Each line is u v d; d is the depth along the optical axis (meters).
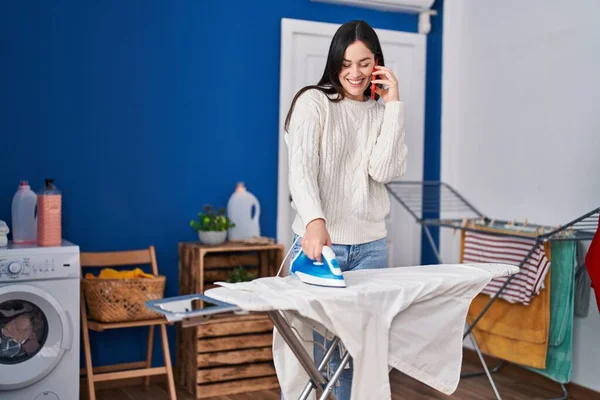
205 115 3.81
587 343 3.47
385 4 4.15
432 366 2.07
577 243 3.43
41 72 3.44
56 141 3.48
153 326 3.66
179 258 3.74
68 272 3.01
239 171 3.91
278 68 3.98
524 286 3.38
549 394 3.54
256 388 3.60
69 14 3.48
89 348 3.29
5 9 3.36
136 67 3.64
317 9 4.07
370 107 2.28
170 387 3.38
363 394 1.89
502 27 3.98
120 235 3.64
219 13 3.82
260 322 3.60
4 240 3.04
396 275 2.11
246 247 3.59
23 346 2.96
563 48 3.60
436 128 4.39
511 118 3.92
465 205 4.23
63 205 3.51
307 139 2.11
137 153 3.66
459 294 2.09
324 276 1.92
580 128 3.51
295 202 2.04
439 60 4.37
